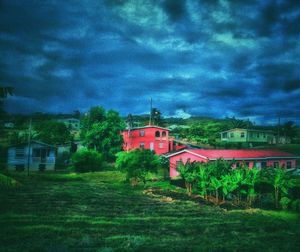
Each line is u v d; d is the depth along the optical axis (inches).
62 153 2466.8
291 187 929.5
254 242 498.3
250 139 3065.9
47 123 2586.1
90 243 446.9
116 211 705.0
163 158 1565.0
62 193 968.9
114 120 2278.5
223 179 941.8
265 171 975.0
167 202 885.8
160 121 3449.8
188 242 478.9
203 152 1494.8
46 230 510.9
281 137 3380.9
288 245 487.2
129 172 1291.8
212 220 658.2
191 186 1159.6
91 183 1336.1
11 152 1914.4
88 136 2231.8
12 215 613.9
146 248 434.0
